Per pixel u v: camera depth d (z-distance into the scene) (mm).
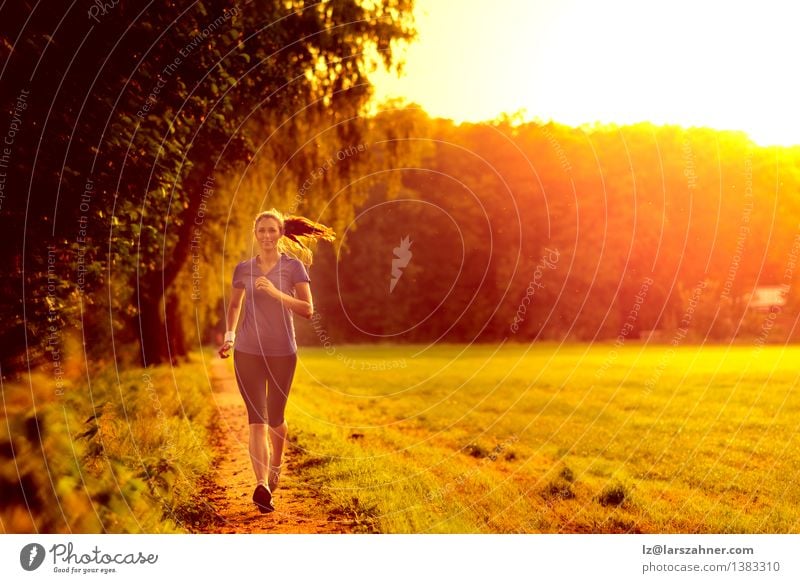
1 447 4797
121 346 15570
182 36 8422
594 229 52156
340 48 14453
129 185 8492
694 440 11008
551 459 9586
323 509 6379
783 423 12648
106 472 5414
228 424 11141
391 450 9734
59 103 7078
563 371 28250
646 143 52562
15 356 6762
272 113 14711
